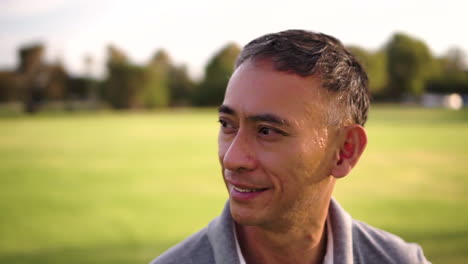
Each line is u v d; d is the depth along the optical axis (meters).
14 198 7.87
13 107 52.53
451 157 13.75
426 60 64.56
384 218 6.17
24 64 51.81
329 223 1.21
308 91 0.98
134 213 6.65
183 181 9.68
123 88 52.59
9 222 6.06
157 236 5.39
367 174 10.33
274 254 1.13
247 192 1.00
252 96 0.97
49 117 42.19
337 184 8.99
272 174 0.98
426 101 64.00
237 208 1.01
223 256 1.09
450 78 66.69
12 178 10.20
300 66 0.98
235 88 1.00
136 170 11.48
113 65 52.59
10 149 16.77
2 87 51.50
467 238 5.01
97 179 10.03
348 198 7.64
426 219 6.05
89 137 21.94
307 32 1.06
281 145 0.97
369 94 1.18
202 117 40.00
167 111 53.28
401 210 6.66
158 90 54.38
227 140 1.05
